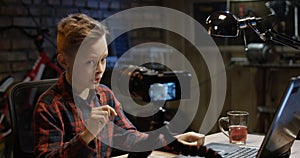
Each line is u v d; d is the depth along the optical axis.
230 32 1.62
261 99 4.01
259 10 3.96
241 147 1.62
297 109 1.14
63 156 1.18
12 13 3.20
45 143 1.23
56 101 1.33
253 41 3.98
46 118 1.27
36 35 3.34
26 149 1.62
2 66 3.15
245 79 4.08
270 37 1.61
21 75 3.27
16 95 1.63
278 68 3.74
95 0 3.72
